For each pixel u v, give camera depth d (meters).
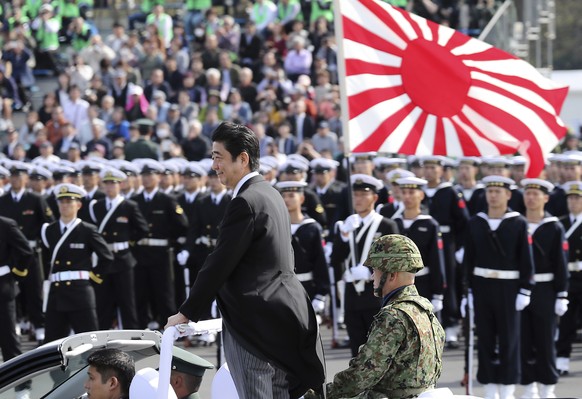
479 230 38.34
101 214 50.44
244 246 20.11
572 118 87.75
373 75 34.56
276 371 20.61
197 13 92.94
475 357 47.31
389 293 21.45
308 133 74.44
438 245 41.50
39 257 54.03
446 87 34.78
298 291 20.61
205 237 51.22
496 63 35.28
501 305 37.97
